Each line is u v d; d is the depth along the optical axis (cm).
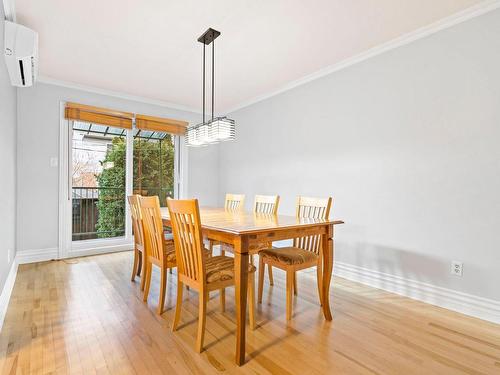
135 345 170
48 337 178
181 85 381
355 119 301
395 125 267
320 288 229
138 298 242
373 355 163
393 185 268
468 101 221
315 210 256
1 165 212
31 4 212
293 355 162
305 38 262
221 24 239
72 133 380
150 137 455
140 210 258
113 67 325
